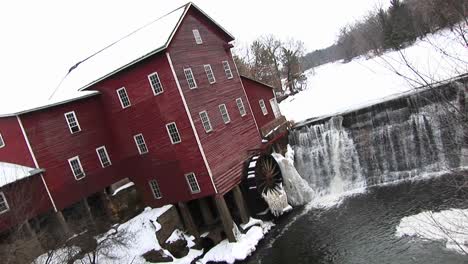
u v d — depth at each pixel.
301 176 27.97
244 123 26.41
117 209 24.25
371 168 25.48
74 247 19.64
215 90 24.59
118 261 20.48
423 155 23.47
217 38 26.56
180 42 22.69
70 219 23.25
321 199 25.70
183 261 21.55
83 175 23.22
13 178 20.16
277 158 26.34
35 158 21.06
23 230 20.11
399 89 27.83
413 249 16.31
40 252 19.94
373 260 16.73
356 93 33.03
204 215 24.36
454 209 17.41
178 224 23.59
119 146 25.28
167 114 22.44
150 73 22.39
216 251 22.05
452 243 15.42
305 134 27.94
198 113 22.48
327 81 46.56
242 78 28.70
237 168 24.27
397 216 19.59
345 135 26.36
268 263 19.77
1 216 19.70
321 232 20.98
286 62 60.56
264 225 23.69
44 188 21.23
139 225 22.92
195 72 23.31
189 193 22.91
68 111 23.19
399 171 24.52
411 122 23.73
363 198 23.64
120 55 25.12
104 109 25.16
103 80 24.22
